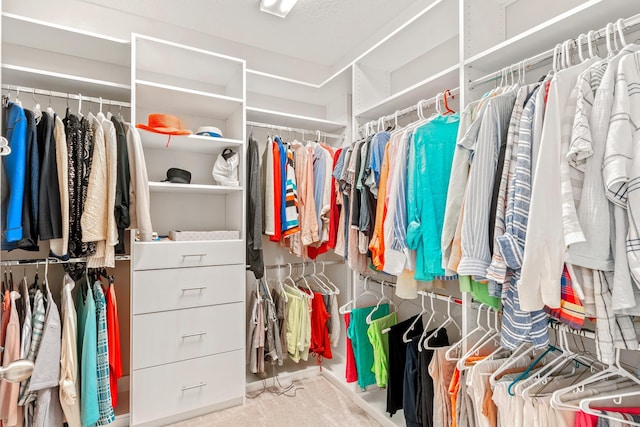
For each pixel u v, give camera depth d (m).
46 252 1.97
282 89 2.58
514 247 1.01
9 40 1.85
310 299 2.31
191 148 2.27
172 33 2.38
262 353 2.17
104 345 1.68
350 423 1.85
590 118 0.94
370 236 1.71
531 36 1.21
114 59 2.10
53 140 1.60
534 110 1.06
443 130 1.44
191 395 1.91
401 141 1.49
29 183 1.53
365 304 2.10
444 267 1.27
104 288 2.05
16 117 1.50
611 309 0.90
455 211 1.25
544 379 1.09
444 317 1.90
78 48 1.95
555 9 1.43
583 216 0.92
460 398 1.31
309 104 2.92
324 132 2.82
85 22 2.12
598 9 1.05
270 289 2.54
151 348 1.81
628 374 0.92
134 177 1.79
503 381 1.15
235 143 2.13
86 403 1.61
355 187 1.78
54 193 1.57
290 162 2.22
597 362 1.13
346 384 2.19
